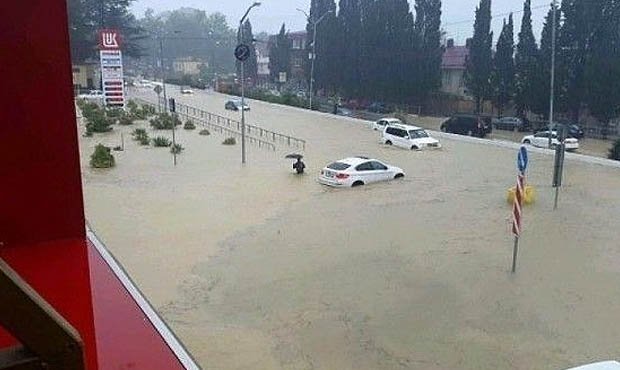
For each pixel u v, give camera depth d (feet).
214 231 43.52
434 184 61.36
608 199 54.39
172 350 7.40
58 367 2.67
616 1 113.80
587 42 119.65
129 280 9.45
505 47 138.82
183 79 250.98
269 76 253.24
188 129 108.27
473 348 25.26
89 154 78.13
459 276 34.17
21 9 8.82
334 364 23.81
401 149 87.15
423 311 29.14
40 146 9.46
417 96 162.71
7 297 2.50
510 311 29.25
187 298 30.66
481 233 43.34
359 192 57.57
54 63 9.24
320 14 190.08
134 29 188.44
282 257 37.60
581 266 36.09
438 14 155.63
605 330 27.20
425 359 24.25
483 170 69.72
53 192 9.72
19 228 9.64
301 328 27.09
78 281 8.69
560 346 25.61
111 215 47.62
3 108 9.09
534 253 38.58
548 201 53.62
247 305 29.78
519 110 137.28
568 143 99.45
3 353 2.58
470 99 156.87
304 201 53.78
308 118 130.72
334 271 34.96
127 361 7.00
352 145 90.48
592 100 118.93
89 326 7.77
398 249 39.45
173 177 64.18
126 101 154.71
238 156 79.10
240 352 24.64
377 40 165.58
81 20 153.89
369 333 26.61
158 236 41.98
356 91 176.65
